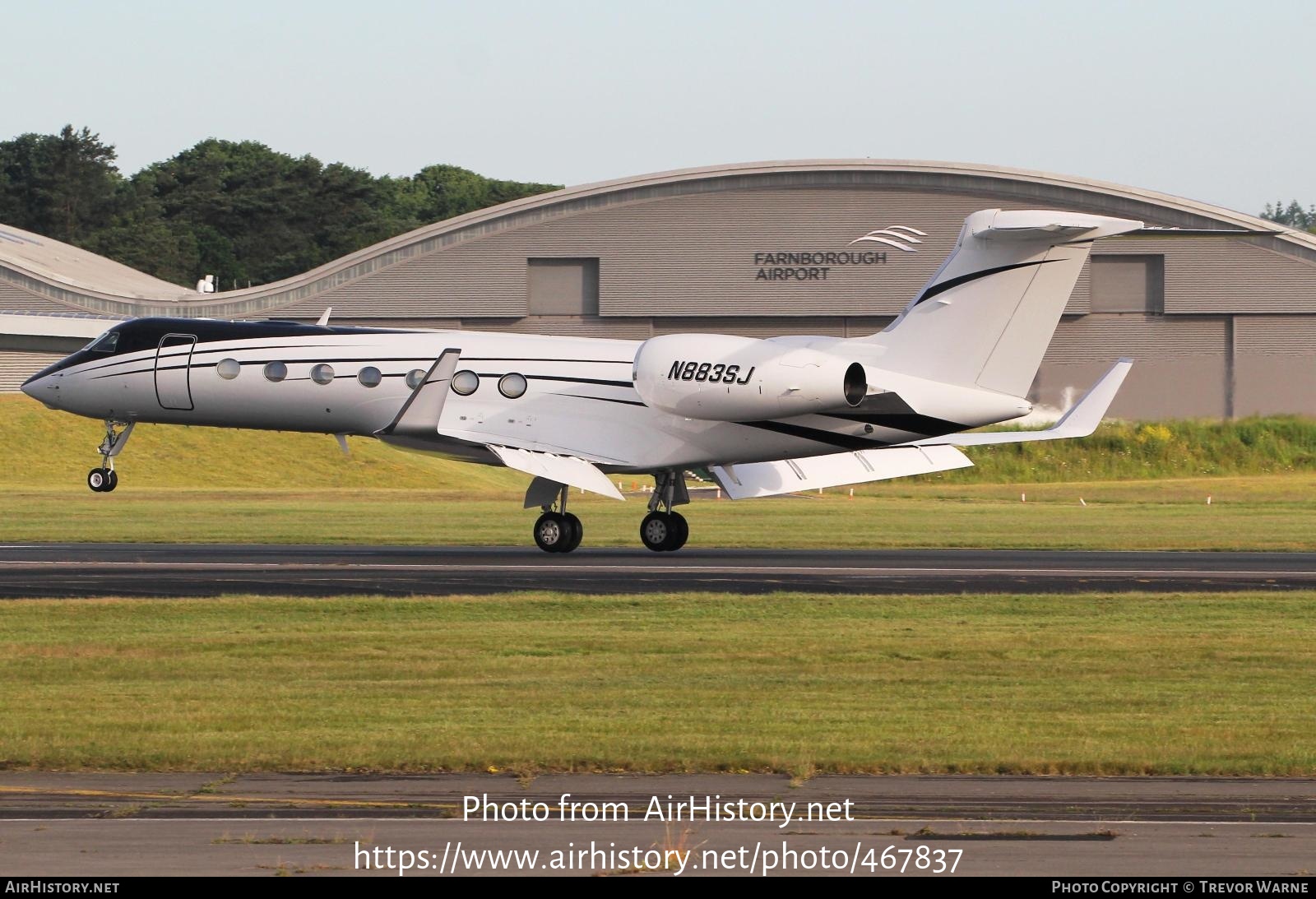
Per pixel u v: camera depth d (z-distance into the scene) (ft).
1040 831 103.76
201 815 106.93
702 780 119.14
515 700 152.66
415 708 147.84
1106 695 156.56
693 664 175.42
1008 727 139.13
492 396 306.35
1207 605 229.04
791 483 305.73
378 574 263.29
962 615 216.54
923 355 283.38
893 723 141.08
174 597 229.04
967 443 302.66
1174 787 116.78
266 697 153.48
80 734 133.90
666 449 299.79
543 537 307.78
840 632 200.44
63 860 95.81
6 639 191.42
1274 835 102.47
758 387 280.92
